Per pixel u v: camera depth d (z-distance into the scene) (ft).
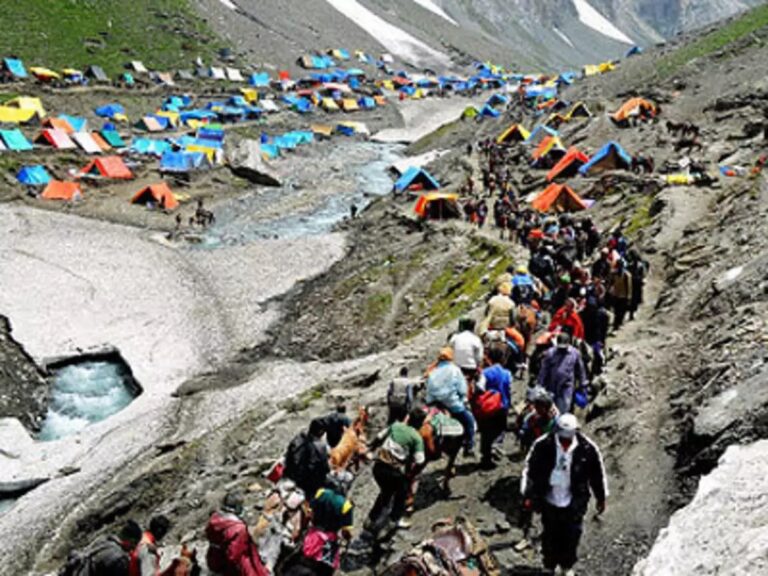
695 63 238.48
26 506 74.74
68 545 67.67
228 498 31.19
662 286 76.43
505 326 55.31
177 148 260.21
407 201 187.73
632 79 268.82
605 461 42.50
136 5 424.05
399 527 39.47
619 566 33.14
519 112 309.42
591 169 162.61
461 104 454.81
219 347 118.93
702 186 116.16
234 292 141.18
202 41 425.28
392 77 512.22
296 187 240.32
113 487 72.84
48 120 251.60
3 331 115.24
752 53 228.63
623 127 197.98
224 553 29.99
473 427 41.11
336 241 170.71
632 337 60.23
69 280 138.41
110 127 274.98
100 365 112.16
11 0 361.51
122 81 345.51
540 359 48.91
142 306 131.03
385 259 146.72
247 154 257.55
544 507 29.84
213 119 324.39
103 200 201.98
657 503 36.78
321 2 606.55
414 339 95.25
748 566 23.26
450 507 41.27
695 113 193.57
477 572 24.38
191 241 174.50
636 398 47.11
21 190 196.24
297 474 36.83
